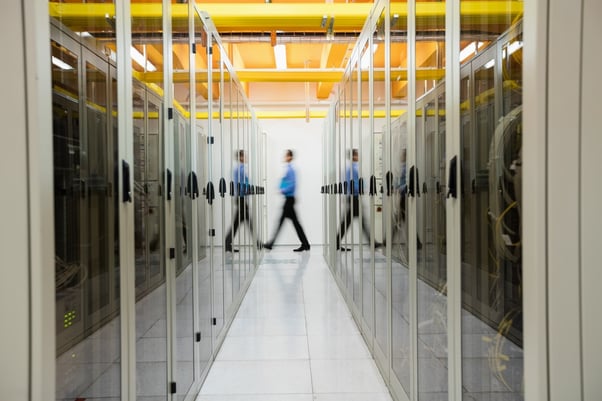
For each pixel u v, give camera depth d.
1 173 1.00
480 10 1.50
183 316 2.31
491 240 1.54
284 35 5.75
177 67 2.26
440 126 1.82
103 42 1.52
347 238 4.53
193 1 2.55
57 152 1.38
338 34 5.71
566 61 1.00
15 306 1.01
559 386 1.01
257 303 4.68
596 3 1.00
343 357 3.10
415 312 2.01
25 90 0.99
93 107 1.54
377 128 2.92
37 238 1.00
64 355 1.49
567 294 1.01
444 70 1.73
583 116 1.01
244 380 2.71
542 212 1.01
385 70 2.52
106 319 1.50
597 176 1.01
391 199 2.51
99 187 1.51
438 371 1.92
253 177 6.32
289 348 3.29
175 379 2.05
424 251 2.02
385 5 2.51
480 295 1.54
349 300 4.38
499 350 1.50
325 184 7.58
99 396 1.51
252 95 9.58
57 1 1.41
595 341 1.01
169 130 2.04
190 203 2.49
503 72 1.43
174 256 2.06
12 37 0.99
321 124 9.52
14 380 1.01
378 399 2.45
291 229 9.59
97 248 1.50
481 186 1.55
